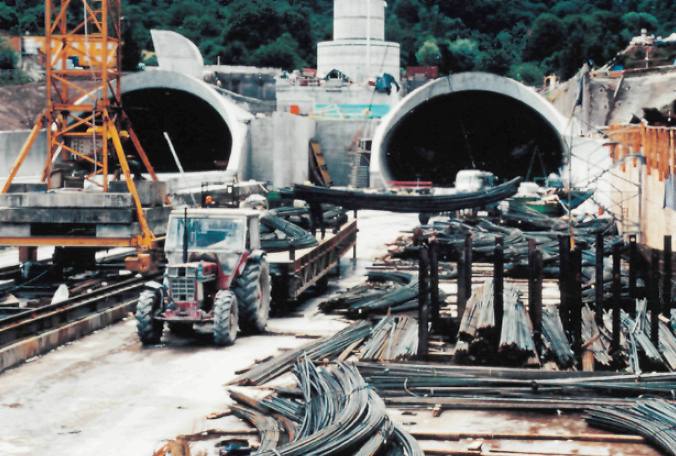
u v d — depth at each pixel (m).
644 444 19.17
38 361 27.44
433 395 22.52
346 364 24.28
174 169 113.94
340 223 46.25
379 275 39.44
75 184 42.38
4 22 168.25
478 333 24.53
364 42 143.62
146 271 37.25
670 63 112.75
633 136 55.06
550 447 19.05
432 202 44.97
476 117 105.69
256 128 99.00
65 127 42.91
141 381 25.03
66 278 40.50
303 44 199.00
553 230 56.06
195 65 124.94
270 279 33.78
